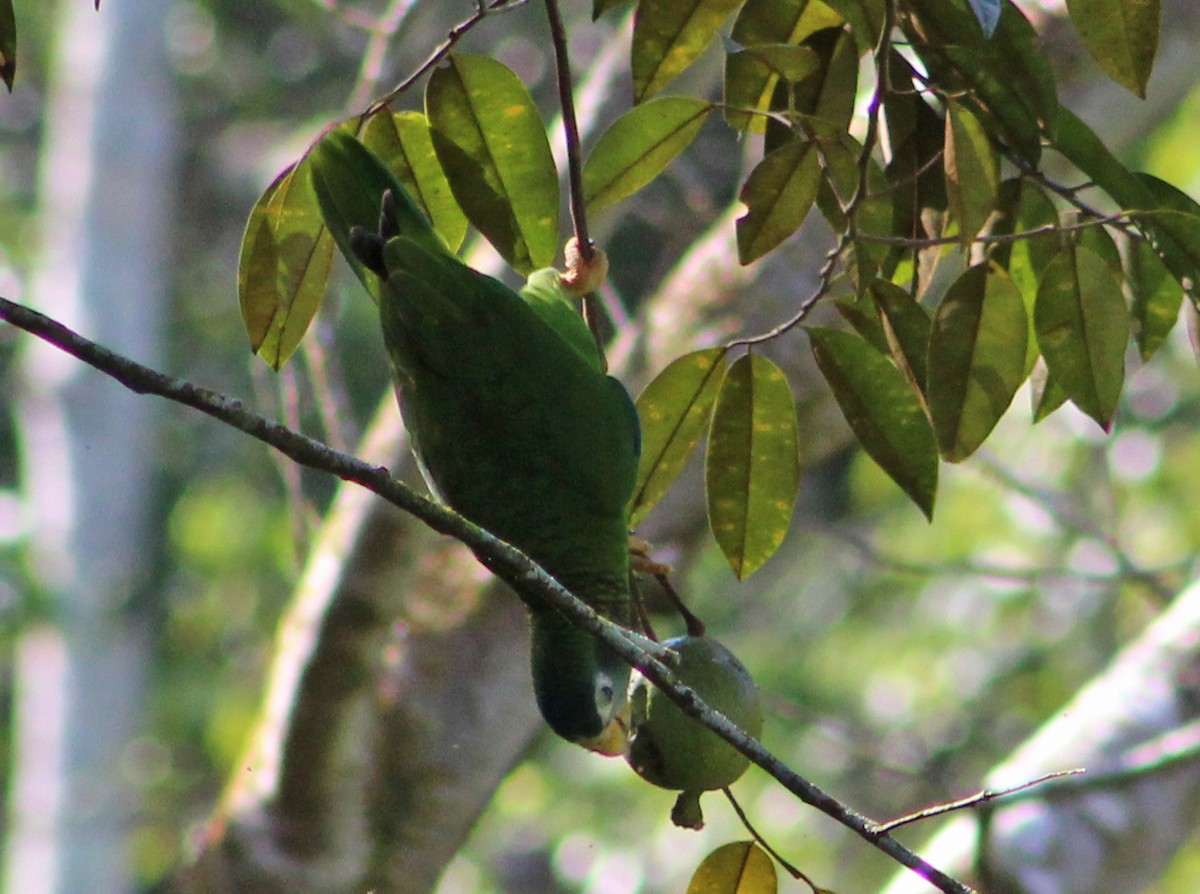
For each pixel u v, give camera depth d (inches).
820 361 259.0
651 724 238.4
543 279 305.6
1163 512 800.9
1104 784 417.4
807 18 256.7
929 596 860.0
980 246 272.8
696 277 423.5
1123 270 271.0
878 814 796.6
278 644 441.4
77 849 927.0
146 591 995.9
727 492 267.1
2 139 1159.0
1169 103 478.6
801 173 244.2
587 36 826.2
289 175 273.0
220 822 444.5
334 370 443.2
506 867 866.8
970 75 240.2
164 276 1030.4
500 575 287.1
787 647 890.7
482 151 269.7
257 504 1011.9
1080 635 819.4
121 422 995.9
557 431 286.5
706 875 252.7
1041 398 281.1
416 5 445.1
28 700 950.4
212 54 1103.0
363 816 431.5
